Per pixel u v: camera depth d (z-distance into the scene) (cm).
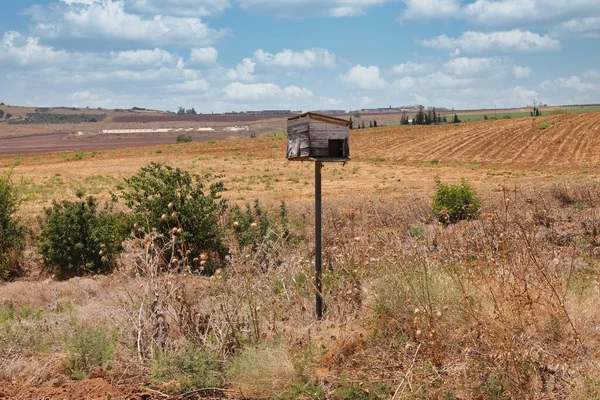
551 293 543
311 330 588
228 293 603
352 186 3912
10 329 641
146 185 1427
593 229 1049
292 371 498
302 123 661
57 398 495
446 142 7100
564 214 1242
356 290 630
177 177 1434
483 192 2298
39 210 2683
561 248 858
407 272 580
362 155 6575
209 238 1362
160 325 577
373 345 548
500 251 634
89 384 516
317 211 652
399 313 561
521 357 464
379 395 467
